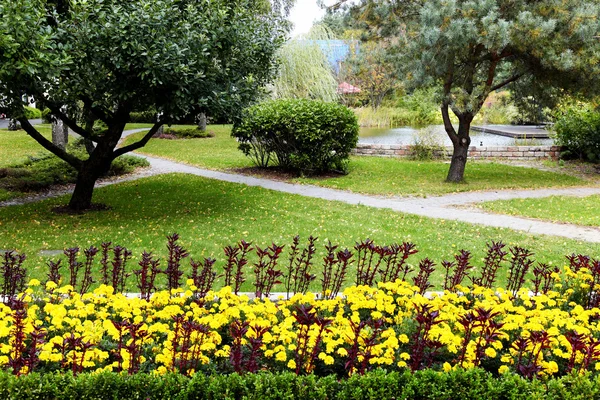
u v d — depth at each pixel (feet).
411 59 44.86
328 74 92.02
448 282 22.39
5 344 12.98
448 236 29.68
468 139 47.52
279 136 51.34
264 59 36.70
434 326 13.43
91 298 15.66
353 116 52.31
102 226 31.30
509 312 15.26
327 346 12.42
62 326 13.83
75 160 35.99
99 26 28.55
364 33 51.39
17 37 26.03
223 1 33.22
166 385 10.79
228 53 33.55
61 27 29.19
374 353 12.31
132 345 11.64
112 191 43.16
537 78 46.34
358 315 14.94
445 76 45.50
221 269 23.35
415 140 63.77
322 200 39.68
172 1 29.94
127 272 22.63
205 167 56.90
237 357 11.64
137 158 57.41
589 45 40.57
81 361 11.59
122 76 30.19
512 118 106.93
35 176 46.21
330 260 18.21
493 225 32.42
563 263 25.00
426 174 52.24
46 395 10.60
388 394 10.93
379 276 22.70
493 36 38.78
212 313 15.28
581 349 11.89
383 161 60.59
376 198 41.04
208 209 35.96
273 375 11.26
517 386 11.10
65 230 30.35
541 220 34.01
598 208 37.37
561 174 52.90
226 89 33.04
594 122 57.88
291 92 86.84
